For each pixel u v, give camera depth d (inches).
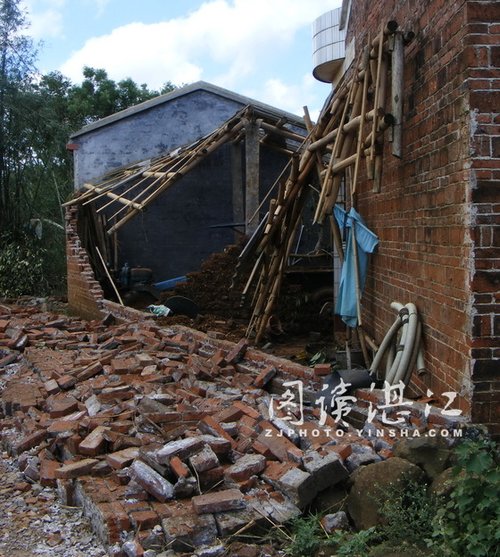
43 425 233.0
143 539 153.9
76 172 661.9
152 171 567.8
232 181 651.5
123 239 652.7
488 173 183.3
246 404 234.8
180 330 368.2
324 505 168.4
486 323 184.1
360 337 309.3
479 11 183.0
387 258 290.5
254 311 401.4
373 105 264.5
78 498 184.4
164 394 247.9
